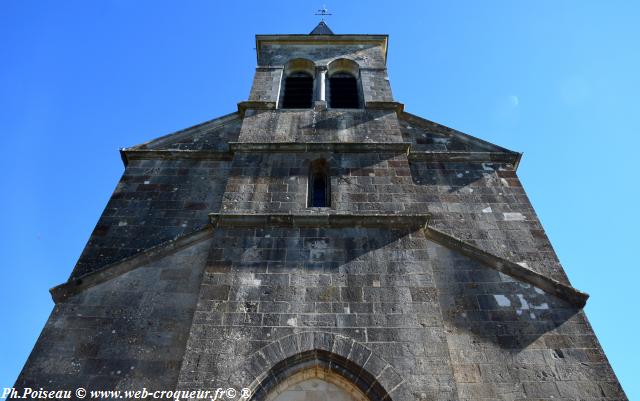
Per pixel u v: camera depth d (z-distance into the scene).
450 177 14.32
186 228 12.92
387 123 15.47
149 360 9.84
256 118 15.77
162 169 14.66
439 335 9.62
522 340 10.18
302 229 11.70
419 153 14.88
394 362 9.23
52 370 9.62
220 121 16.38
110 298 10.84
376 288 10.41
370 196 12.70
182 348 10.01
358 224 11.79
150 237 12.69
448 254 11.69
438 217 13.09
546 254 12.16
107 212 13.27
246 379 9.05
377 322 9.84
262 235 11.57
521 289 11.05
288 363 9.36
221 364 9.23
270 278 10.63
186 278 11.20
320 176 13.91
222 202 12.50
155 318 10.49
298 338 9.61
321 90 17.69
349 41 20.30
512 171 14.59
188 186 14.12
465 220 13.03
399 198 12.66
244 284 10.52
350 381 9.20
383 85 17.72
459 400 9.05
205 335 9.64
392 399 8.74
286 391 9.33
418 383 8.94
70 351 9.93
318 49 19.98
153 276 11.25
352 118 15.70
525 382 9.55
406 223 11.82
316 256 11.08
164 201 13.66
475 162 14.80
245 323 9.84
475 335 10.26
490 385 9.52
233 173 13.41
